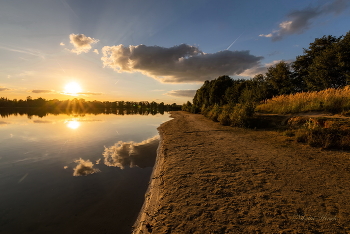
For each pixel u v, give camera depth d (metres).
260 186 3.79
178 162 5.65
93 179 5.47
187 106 56.41
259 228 2.51
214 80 42.00
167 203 3.36
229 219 2.74
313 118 8.62
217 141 8.50
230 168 4.89
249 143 7.84
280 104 15.47
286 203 3.12
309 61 25.83
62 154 8.27
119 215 3.63
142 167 6.50
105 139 11.97
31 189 4.84
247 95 24.33
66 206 4.02
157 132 14.83
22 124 20.66
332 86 20.98
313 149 6.46
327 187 3.67
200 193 3.61
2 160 7.35
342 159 5.29
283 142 7.70
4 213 3.78
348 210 2.86
